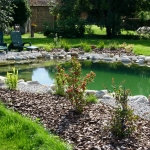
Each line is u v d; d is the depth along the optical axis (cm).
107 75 1376
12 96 741
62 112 650
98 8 2880
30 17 3419
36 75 1343
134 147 506
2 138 489
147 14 3266
